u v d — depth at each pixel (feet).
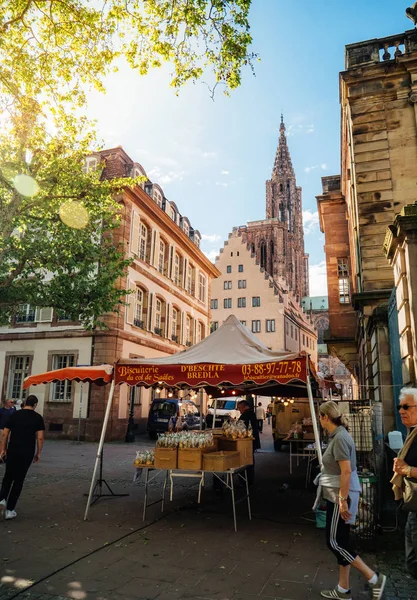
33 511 24.52
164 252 95.45
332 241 71.41
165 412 71.97
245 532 21.04
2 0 26.84
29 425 23.58
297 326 205.05
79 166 41.29
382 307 35.68
